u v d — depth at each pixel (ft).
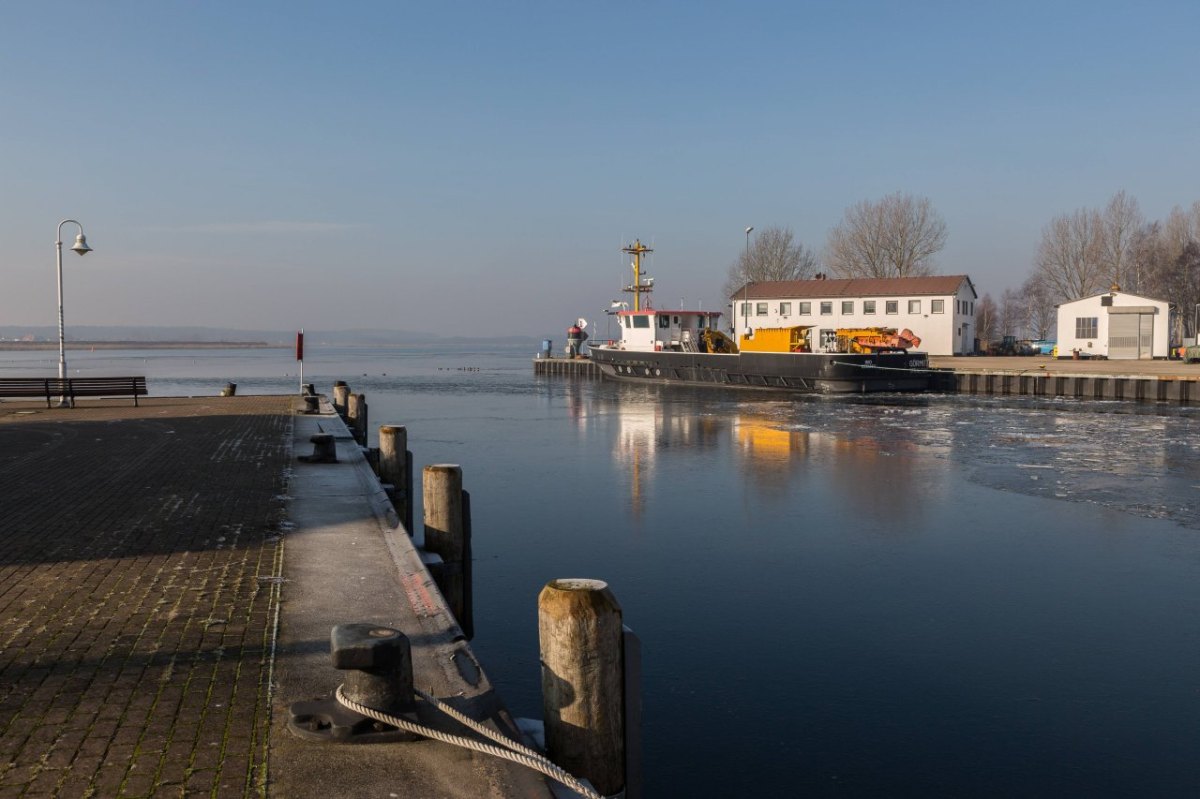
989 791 18.01
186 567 22.03
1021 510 45.14
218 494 32.48
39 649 16.08
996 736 20.40
